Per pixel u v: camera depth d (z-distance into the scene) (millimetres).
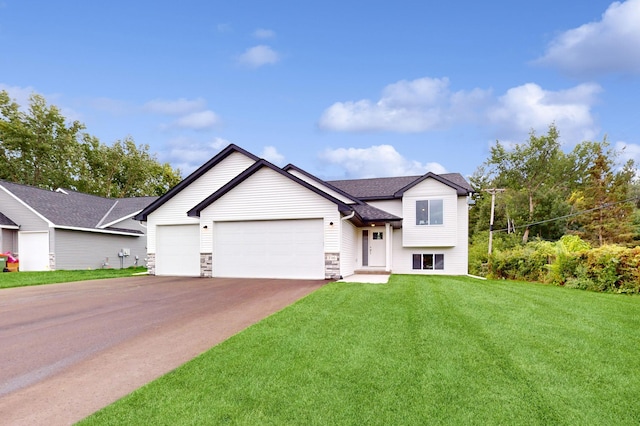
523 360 4664
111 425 3102
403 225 18328
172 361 4680
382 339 5414
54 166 33094
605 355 4918
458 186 17609
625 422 3260
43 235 18266
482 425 3170
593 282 11750
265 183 14195
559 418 3297
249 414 3287
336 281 12547
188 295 9688
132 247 23141
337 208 13422
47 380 4117
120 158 38781
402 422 3193
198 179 16438
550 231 32250
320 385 3861
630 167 33438
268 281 12719
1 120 28906
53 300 9000
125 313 7465
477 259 22516
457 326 6211
